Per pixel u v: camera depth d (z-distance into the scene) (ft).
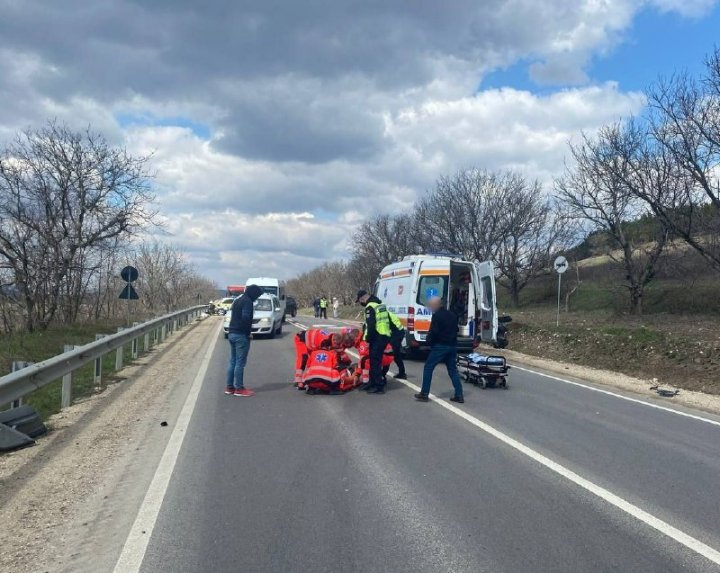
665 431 28.09
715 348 49.03
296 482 19.21
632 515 16.74
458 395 33.73
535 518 16.38
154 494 18.06
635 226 81.41
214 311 155.22
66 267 69.82
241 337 34.99
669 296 82.02
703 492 18.90
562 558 13.94
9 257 64.59
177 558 13.88
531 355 63.77
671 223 64.59
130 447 23.40
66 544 14.71
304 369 37.37
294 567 13.42
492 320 54.70
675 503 17.80
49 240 67.77
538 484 19.30
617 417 31.17
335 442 24.29
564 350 61.93
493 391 38.24
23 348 49.24
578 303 102.32
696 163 60.44
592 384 43.96
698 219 63.00
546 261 109.91
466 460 21.89
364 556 13.97
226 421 28.07
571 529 15.66
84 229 74.23
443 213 111.55
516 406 33.04
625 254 78.38
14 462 21.44
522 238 111.14
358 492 18.30
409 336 51.85
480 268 56.49
